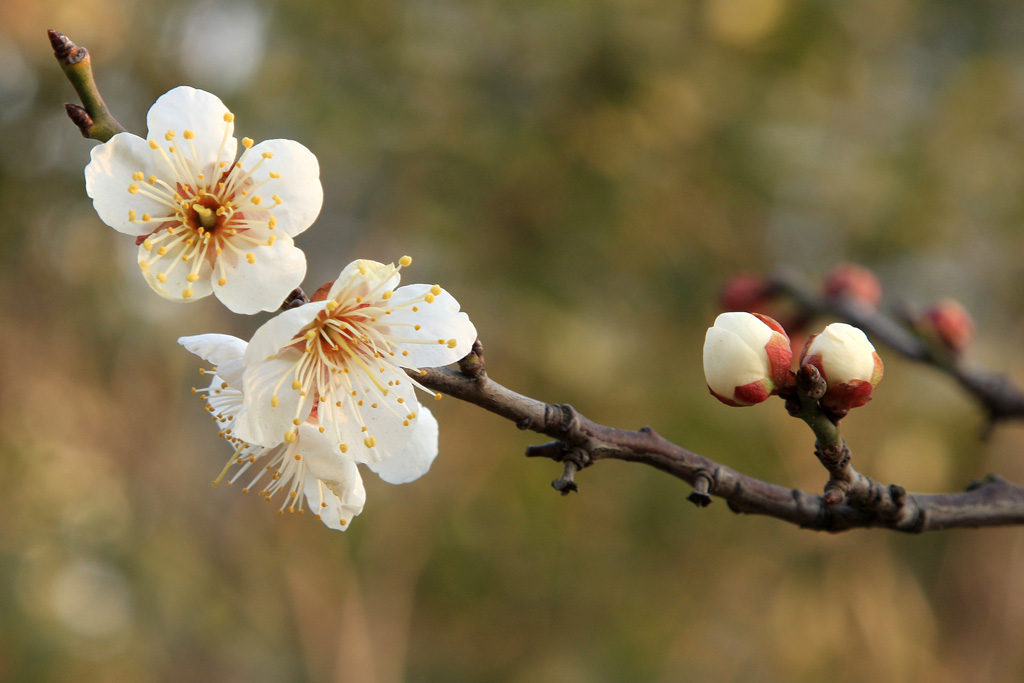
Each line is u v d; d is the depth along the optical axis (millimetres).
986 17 6273
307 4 4758
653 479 4879
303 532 5125
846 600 5184
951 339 2729
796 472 4672
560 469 4914
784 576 5148
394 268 1409
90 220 4707
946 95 5895
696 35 5066
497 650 5371
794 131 5094
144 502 4859
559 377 4637
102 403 4867
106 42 4555
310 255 5172
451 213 4730
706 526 4930
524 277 4652
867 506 1443
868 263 5410
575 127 4797
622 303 4805
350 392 1426
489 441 4945
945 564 5930
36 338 4719
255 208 1402
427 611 5379
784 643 5133
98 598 4523
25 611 4195
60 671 4191
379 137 4746
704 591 5141
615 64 4723
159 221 1373
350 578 5129
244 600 4910
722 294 3131
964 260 5770
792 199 5102
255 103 4672
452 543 4977
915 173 5469
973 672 5688
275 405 1386
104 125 1386
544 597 5137
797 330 3029
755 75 5102
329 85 4727
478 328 4703
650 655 5074
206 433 5363
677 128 4844
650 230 4832
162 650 4555
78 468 4750
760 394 1347
